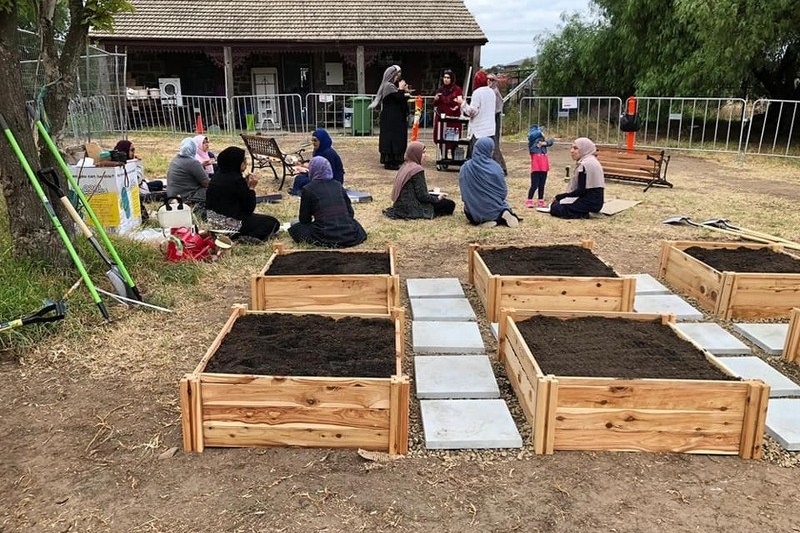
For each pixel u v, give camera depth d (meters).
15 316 4.52
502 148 16.86
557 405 3.22
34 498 2.95
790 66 17.14
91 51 12.01
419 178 8.42
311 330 4.09
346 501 2.92
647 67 18.67
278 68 22.66
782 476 3.14
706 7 15.12
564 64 21.44
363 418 3.23
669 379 3.28
